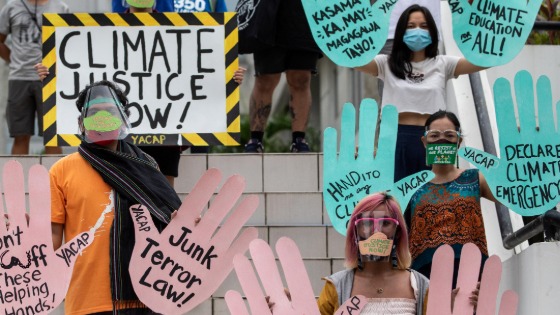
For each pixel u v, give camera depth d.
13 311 6.56
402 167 8.56
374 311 6.38
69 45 9.66
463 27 8.27
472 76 9.87
